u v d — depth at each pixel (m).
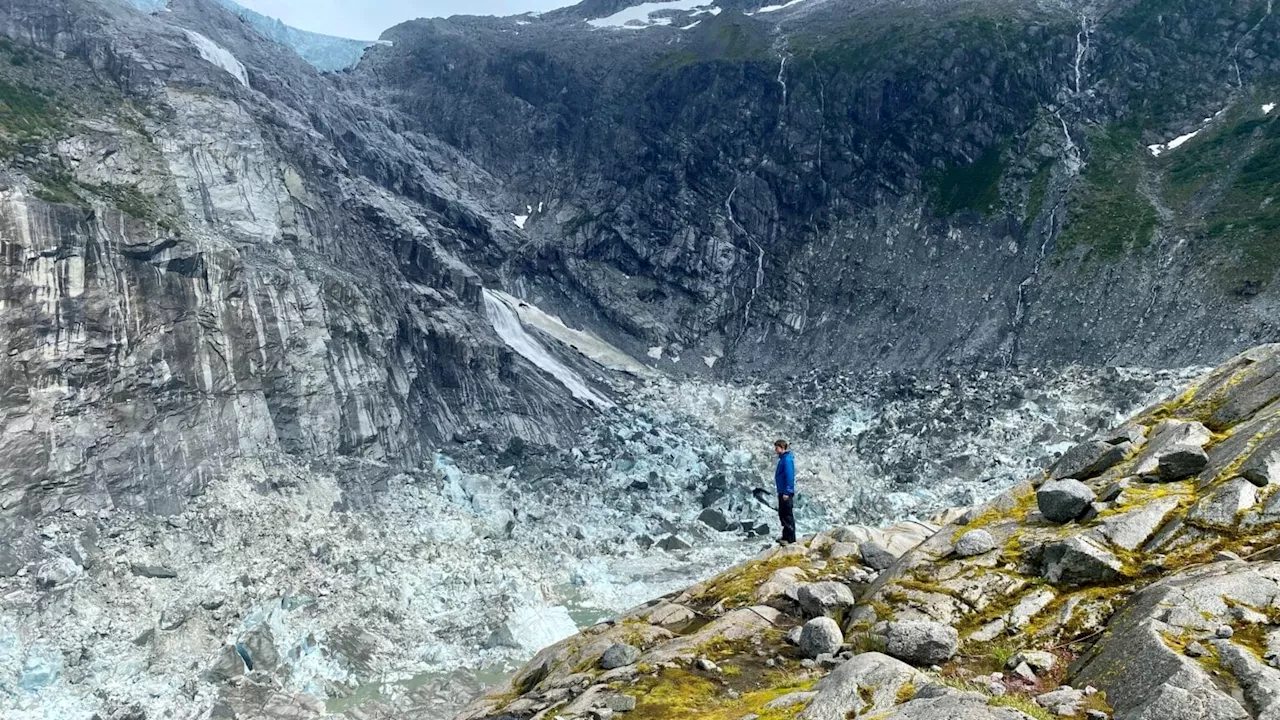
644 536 54.91
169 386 47.88
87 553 38.59
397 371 66.38
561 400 78.25
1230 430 13.86
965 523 14.43
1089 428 64.75
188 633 35.91
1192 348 76.38
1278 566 9.20
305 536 45.19
